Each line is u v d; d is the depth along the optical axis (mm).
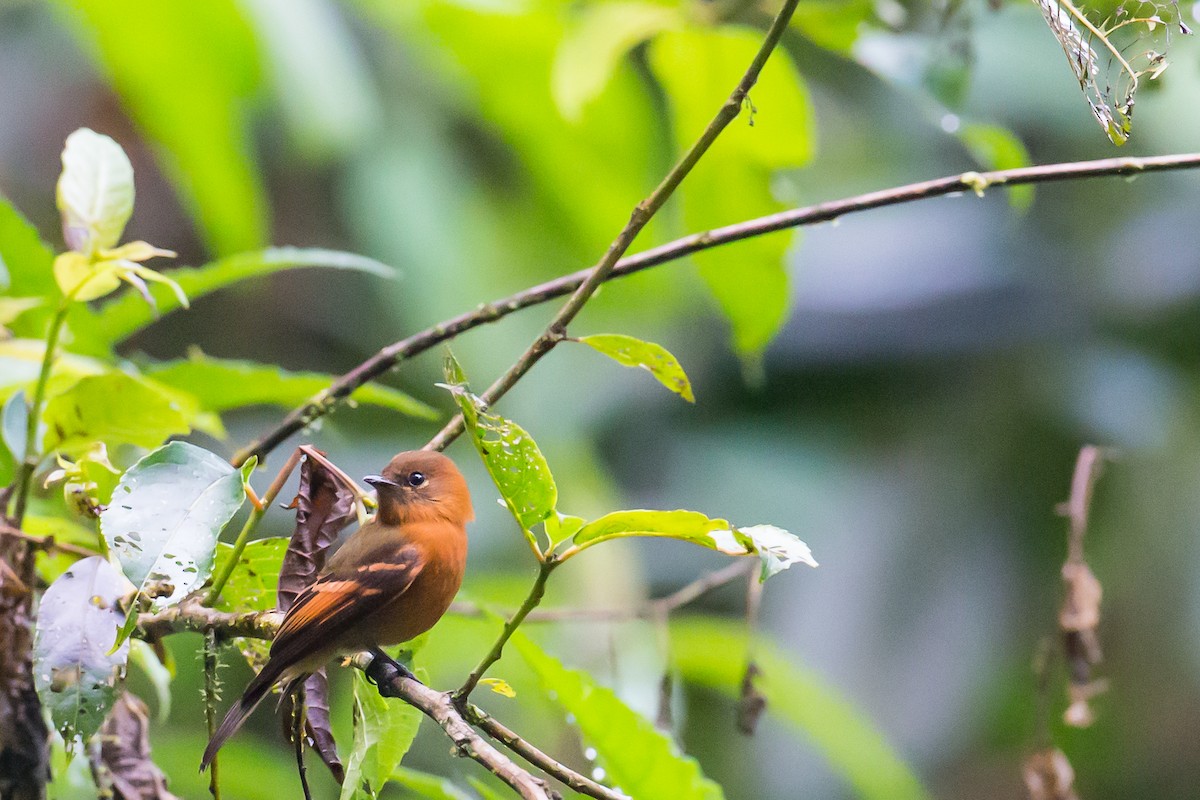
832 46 7523
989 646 12719
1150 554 12602
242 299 14188
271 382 6539
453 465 6043
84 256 4965
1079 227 14055
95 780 5195
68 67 12672
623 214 10914
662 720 7070
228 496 4277
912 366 14305
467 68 9883
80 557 5211
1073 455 13250
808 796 12422
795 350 14539
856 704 12562
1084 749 12422
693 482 14273
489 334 12000
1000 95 12227
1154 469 12875
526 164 10898
